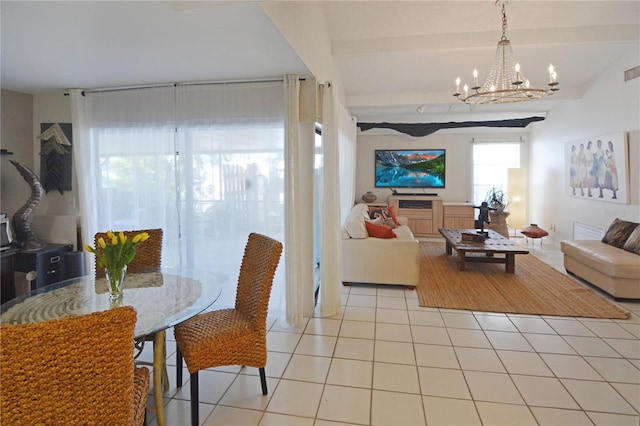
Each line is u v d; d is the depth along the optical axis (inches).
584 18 157.5
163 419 80.3
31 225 150.8
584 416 83.0
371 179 340.8
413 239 176.2
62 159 152.5
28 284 129.9
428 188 335.9
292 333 127.3
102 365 47.9
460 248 196.4
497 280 186.5
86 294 85.4
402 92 234.1
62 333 45.3
